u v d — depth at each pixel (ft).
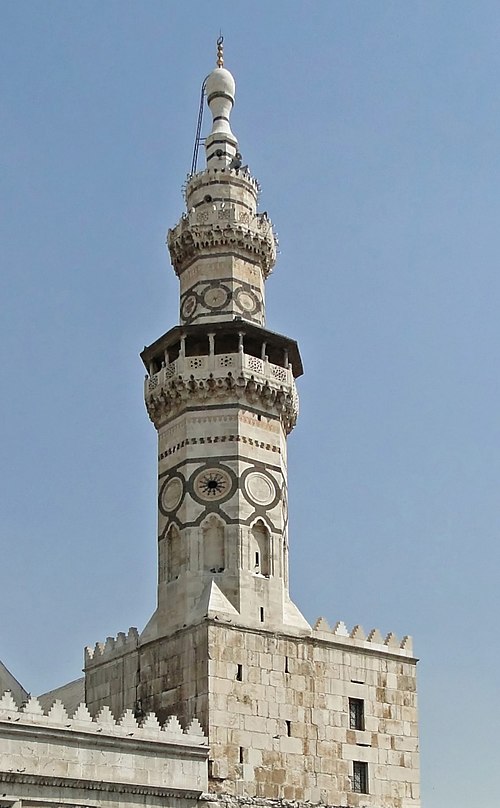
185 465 259.60
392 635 264.11
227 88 307.78
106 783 212.84
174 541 259.39
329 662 251.39
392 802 248.32
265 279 293.64
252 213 291.58
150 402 271.69
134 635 258.37
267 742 236.22
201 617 240.32
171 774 222.28
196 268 284.41
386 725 254.27
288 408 271.90
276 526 258.98
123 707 253.03
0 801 199.82
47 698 300.61
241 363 264.11
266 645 244.22
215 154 297.33
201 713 232.73
